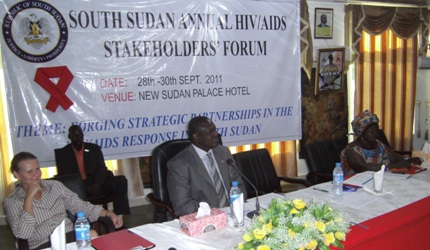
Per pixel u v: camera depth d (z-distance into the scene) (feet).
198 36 12.50
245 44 13.23
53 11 10.70
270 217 4.45
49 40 10.74
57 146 11.16
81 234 5.16
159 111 12.21
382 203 6.66
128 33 11.58
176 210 7.32
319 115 15.47
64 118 11.15
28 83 10.68
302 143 15.33
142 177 13.61
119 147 11.85
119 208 11.13
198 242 5.24
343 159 10.12
